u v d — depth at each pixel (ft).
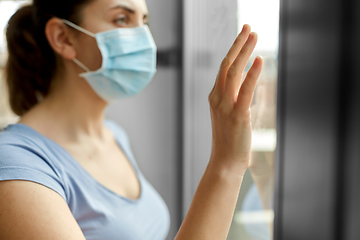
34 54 2.96
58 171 2.40
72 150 2.83
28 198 1.97
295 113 1.59
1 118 5.93
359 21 1.26
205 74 4.96
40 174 2.13
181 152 6.36
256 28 3.24
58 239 1.88
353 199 1.32
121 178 3.16
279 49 1.67
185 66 5.71
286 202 1.67
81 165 2.75
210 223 1.73
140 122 6.48
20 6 3.09
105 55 2.93
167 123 6.47
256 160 3.25
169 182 6.56
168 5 6.11
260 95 3.13
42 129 2.75
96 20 2.91
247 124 1.69
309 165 1.51
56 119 2.86
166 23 6.15
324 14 1.40
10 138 2.36
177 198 6.55
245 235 3.62
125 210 2.80
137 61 3.10
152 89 6.40
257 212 3.30
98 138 3.23
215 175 1.78
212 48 4.58
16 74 3.08
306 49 1.51
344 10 1.33
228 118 1.69
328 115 1.41
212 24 4.56
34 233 1.89
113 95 3.15
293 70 1.59
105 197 2.72
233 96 1.65
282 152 1.68
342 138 1.36
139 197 3.14
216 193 1.75
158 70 6.30
